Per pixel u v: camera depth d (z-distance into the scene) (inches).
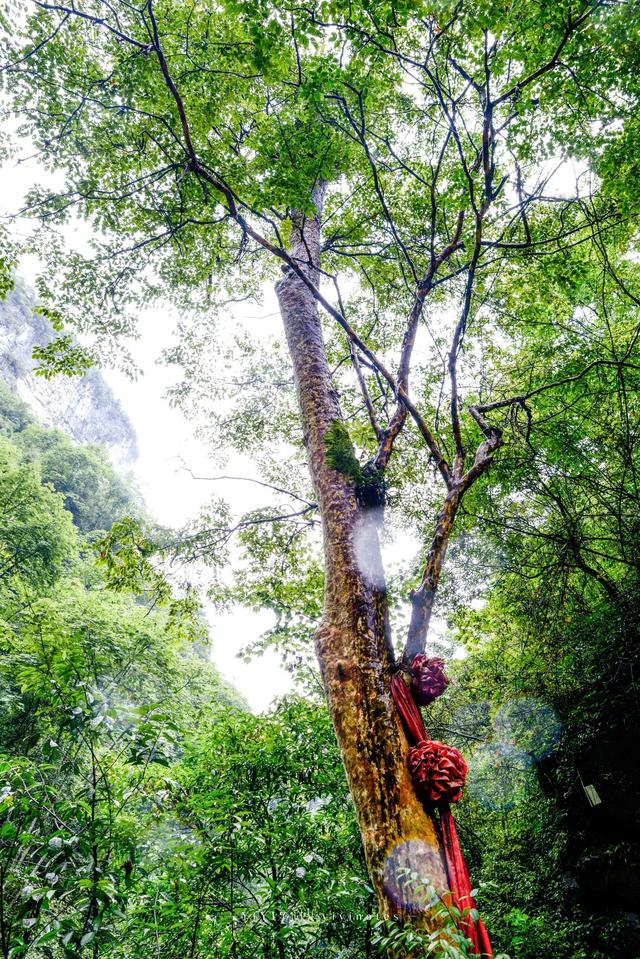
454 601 342.3
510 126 208.8
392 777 98.4
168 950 128.0
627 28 153.6
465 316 172.1
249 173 190.9
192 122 207.5
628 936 238.2
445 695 413.7
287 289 219.0
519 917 260.2
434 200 200.1
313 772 178.9
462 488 149.9
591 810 289.1
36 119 238.2
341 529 138.6
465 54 169.0
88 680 113.3
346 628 120.7
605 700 273.4
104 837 98.0
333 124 181.0
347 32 153.5
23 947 86.7
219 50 191.2
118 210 267.9
